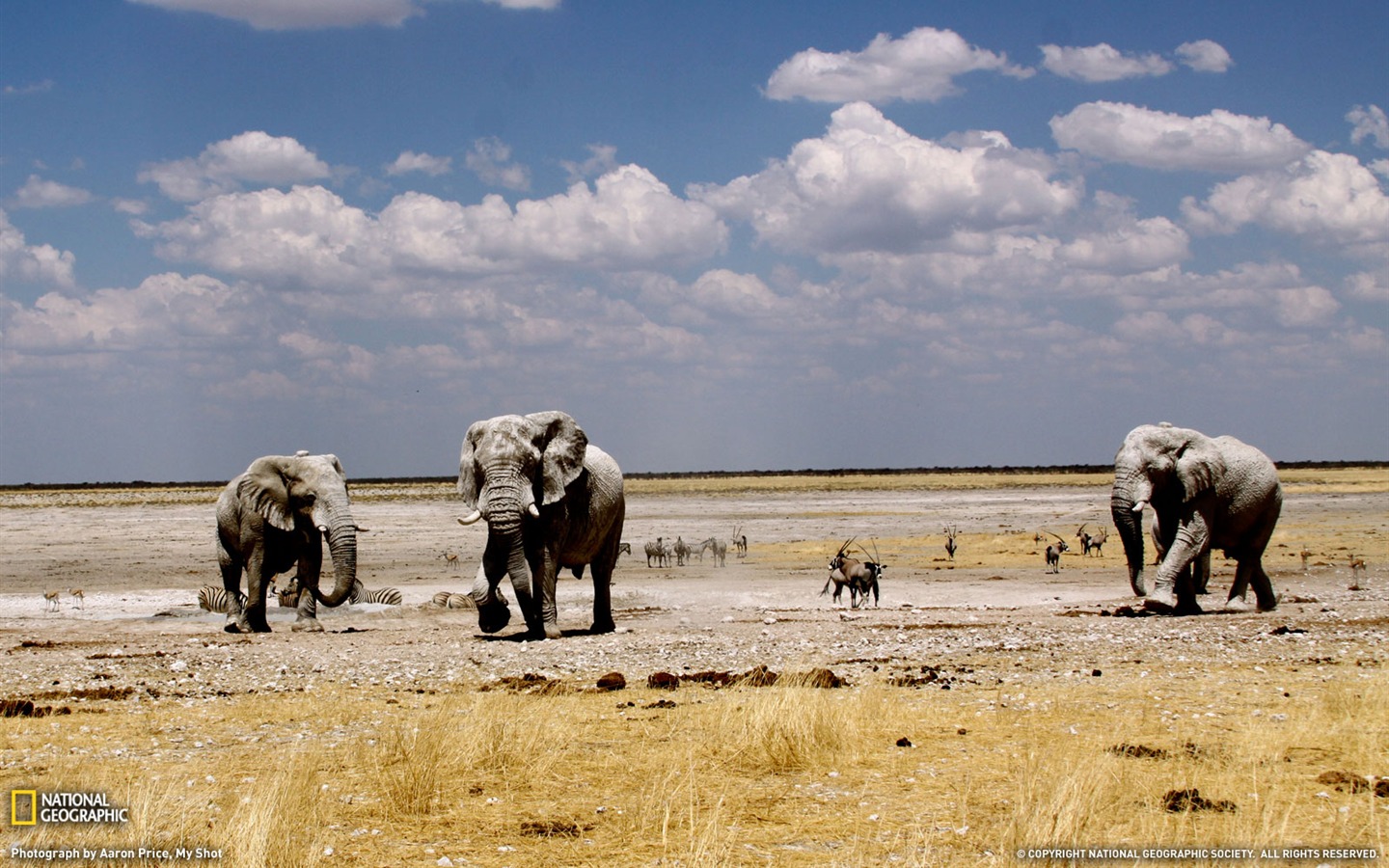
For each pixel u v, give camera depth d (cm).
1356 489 13025
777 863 978
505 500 2611
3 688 1988
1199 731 1439
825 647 2436
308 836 1059
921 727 1488
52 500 13462
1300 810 1091
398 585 4531
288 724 1598
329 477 3195
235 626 3122
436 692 1881
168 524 8688
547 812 1143
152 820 1056
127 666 2258
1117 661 2139
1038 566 5238
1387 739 1373
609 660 2259
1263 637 2488
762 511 10306
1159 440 3153
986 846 1008
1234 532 3167
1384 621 2816
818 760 1311
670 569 5334
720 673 1962
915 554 5981
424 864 989
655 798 1173
